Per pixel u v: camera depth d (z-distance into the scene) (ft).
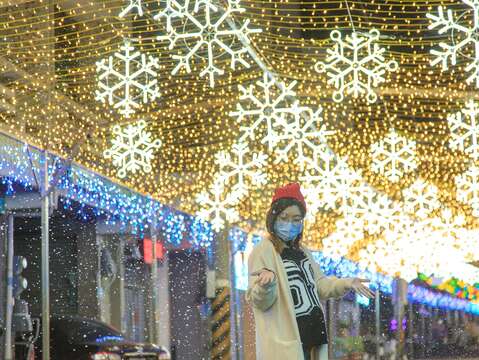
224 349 89.61
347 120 72.84
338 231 57.16
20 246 70.90
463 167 69.97
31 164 55.88
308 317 21.26
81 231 75.87
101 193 68.39
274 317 21.06
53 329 50.65
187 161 76.89
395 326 122.42
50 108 57.16
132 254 79.41
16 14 59.26
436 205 48.88
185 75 68.18
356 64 29.86
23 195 59.16
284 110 33.47
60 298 75.61
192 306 92.07
